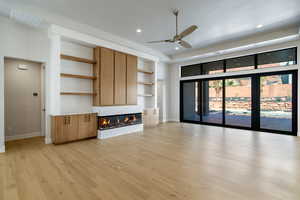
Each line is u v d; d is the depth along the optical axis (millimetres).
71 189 1909
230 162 2695
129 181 2098
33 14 3277
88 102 4723
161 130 5539
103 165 2613
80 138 4129
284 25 4105
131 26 4207
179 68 7398
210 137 4477
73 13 3572
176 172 2350
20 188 1927
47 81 4031
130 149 3451
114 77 4938
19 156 3010
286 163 2633
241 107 5664
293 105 4625
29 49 3820
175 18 3771
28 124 4480
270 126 5055
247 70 5473
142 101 6453
